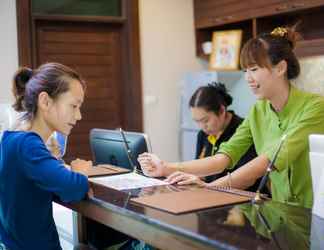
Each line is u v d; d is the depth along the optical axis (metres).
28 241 1.59
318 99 1.82
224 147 2.16
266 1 4.41
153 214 1.28
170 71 5.25
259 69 1.80
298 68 1.86
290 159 1.73
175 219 1.23
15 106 1.67
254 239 1.06
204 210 1.33
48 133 1.66
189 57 5.34
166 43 5.21
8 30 4.46
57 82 1.59
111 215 1.42
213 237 1.07
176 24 5.26
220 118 2.59
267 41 1.80
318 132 1.76
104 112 5.06
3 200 1.58
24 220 1.58
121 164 2.15
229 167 2.15
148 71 5.14
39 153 1.52
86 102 4.96
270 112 1.98
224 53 5.04
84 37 4.93
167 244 1.18
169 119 5.27
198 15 5.27
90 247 1.84
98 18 4.88
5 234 1.61
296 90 1.88
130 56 5.02
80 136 4.94
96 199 1.49
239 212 1.31
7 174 1.55
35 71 1.66
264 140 2.01
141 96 5.09
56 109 1.60
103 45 5.02
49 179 1.50
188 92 5.00
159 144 5.23
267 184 1.99
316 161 1.31
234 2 4.77
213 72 4.70
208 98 2.58
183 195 1.52
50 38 4.76
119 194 1.56
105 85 5.06
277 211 1.34
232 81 4.75
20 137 1.55
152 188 1.66
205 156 2.68
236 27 5.16
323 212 1.27
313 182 1.33
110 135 2.20
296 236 1.09
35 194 1.58
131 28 4.99
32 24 4.58
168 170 1.97
